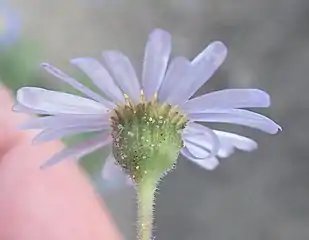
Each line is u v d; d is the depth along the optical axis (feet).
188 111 0.25
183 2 1.08
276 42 1.02
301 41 1.02
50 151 0.38
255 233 0.85
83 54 1.01
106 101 0.25
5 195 0.37
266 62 1.00
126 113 0.25
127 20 1.06
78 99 0.25
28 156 0.38
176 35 1.05
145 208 0.25
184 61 0.24
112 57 0.25
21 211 0.37
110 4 1.06
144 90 0.25
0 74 0.70
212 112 0.24
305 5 1.04
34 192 0.38
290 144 0.89
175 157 0.25
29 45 0.74
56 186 0.38
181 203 0.86
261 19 1.05
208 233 0.85
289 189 0.87
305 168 0.88
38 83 0.70
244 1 1.06
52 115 0.26
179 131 0.25
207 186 0.87
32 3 1.03
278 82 0.97
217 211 0.86
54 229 0.37
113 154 0.25
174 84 0.25
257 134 0.89
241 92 0.24
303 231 0.85
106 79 0.25
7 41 0.71
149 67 0.25
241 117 0.24
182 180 0.87
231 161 0.88
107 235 0.38
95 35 1.03
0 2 0.72
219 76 0.97
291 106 0.94
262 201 0.87
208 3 1.07
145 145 0.25
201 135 0.25
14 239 0.37
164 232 0.85
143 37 1.05
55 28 1.02
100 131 0.27
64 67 0.98
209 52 0.24
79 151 0.26
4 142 0.39
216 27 1.05
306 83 0.97
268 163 0.88
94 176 0.65
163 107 0.25
